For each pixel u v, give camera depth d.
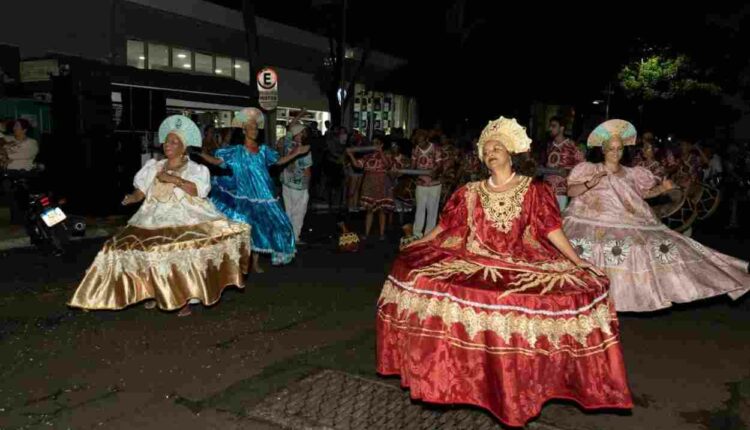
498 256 4.27
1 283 7.63
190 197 6.16
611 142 6.34
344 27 21.41
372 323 6.42
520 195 4.31
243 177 8.10
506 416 3.68
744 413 4.59
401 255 4.50
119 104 15.88
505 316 3.77
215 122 20.39
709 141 18.70
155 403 4.46
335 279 8.28
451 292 3.88
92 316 6.38
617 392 3.94
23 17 15.97
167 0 20.08
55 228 9.62
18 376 4.88
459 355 3.84
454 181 12.34
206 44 21.81
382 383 4.84
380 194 11.68
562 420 4.36
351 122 23.58
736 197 15.47
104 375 4.93
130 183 12.91
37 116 14.72
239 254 6.30
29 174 10.45
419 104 32.06
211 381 4.85
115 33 18.48
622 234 6.18
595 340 3.95
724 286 6.13
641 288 6.08
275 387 4.75
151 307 6.67
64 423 4.14
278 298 7.24
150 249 5.80
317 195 17.42
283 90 25.42
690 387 5.06
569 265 4.26
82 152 12.36
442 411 4.38
